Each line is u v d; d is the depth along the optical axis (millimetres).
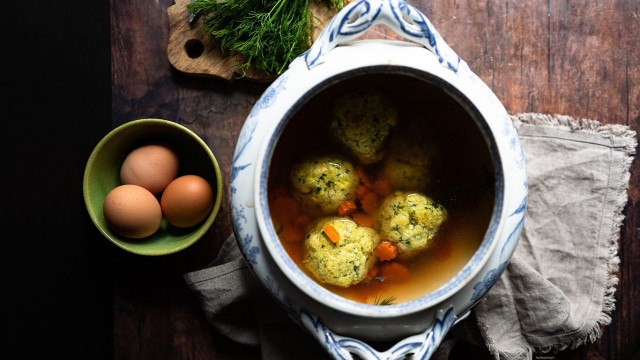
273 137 476
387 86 532
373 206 548
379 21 486
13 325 500
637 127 664
